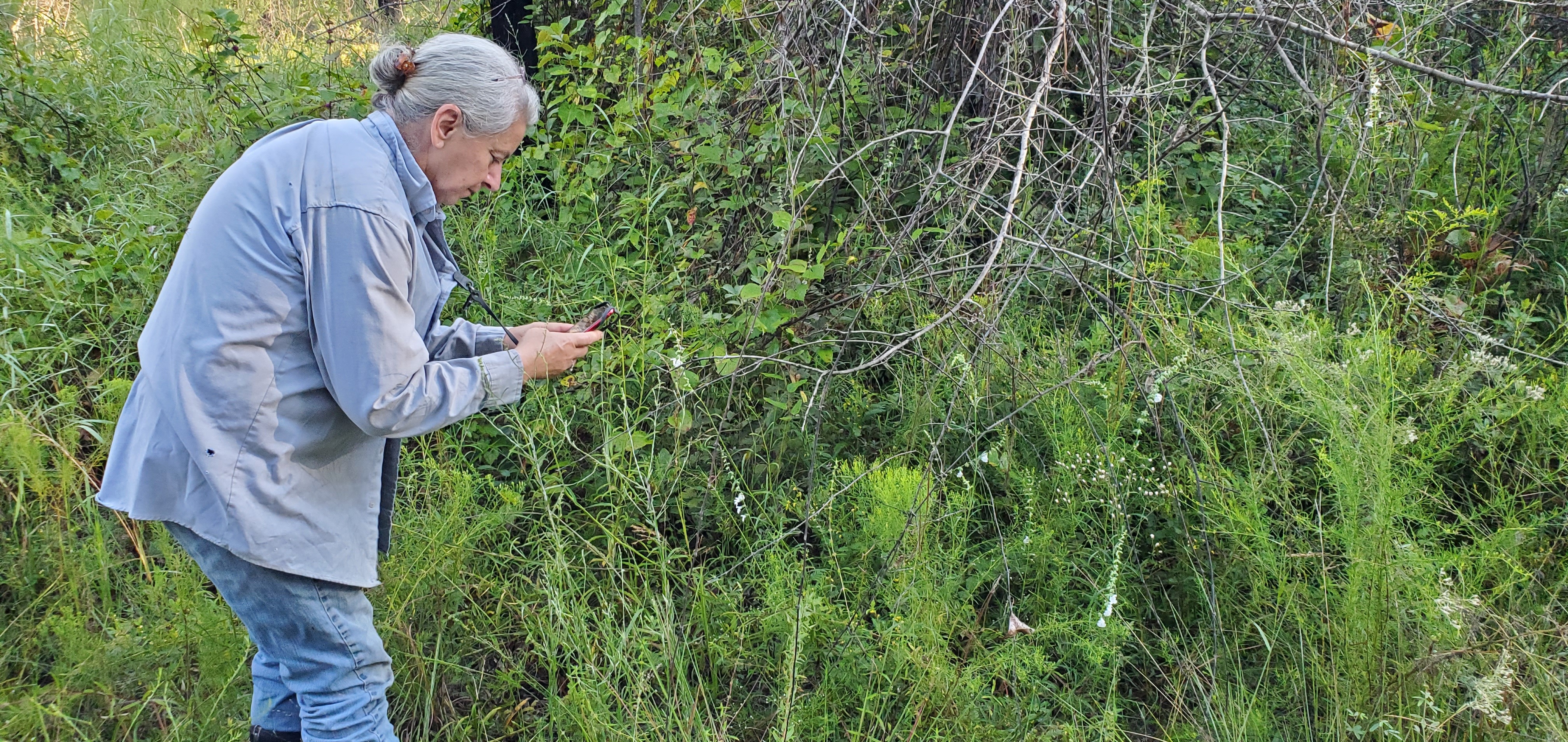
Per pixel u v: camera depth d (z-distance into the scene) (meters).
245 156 1.84
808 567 2.82
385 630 2.61
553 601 2.56
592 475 3.05
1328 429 2.54
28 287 3.45
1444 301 3.22
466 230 3.91
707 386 3.18
